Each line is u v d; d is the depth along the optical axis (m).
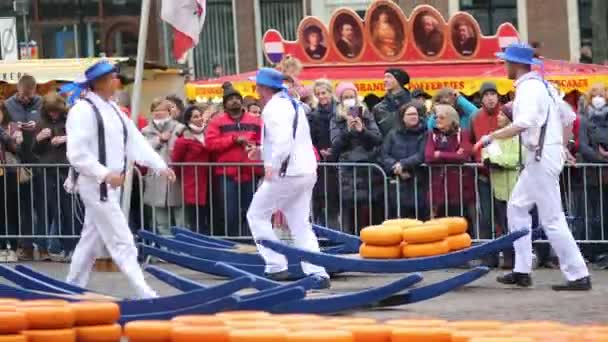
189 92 28.17
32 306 12.09
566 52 42.94
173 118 21.91
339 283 19.28
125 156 16.23
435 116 20.88
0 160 22.22
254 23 45.88
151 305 14.43
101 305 12.24
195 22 20.59
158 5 46.06
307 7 45.78
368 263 18.05
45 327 11.91
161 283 19.33
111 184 15.91
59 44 47.22
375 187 21.16
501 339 10.57
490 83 20.91
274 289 15.19
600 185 20.84
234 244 20.62
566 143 19.64
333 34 28.36
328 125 21.50
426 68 28.12
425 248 18.11
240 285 14.62
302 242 18.59
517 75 18.09
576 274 18.22
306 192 18.50
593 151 20.91
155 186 21.66
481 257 19.86
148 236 20.06
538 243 20.80
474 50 28.11
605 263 21.05
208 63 46.00
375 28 28.27
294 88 21.73
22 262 22.09
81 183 16.12
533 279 19.48
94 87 16.12
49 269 21.06
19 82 22.39
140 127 23.12
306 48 28.55
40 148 22.12
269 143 18.31
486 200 20.89
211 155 21.64
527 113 17.80
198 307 14.30
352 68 28.28
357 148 21.22
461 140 20.97
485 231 20.95
